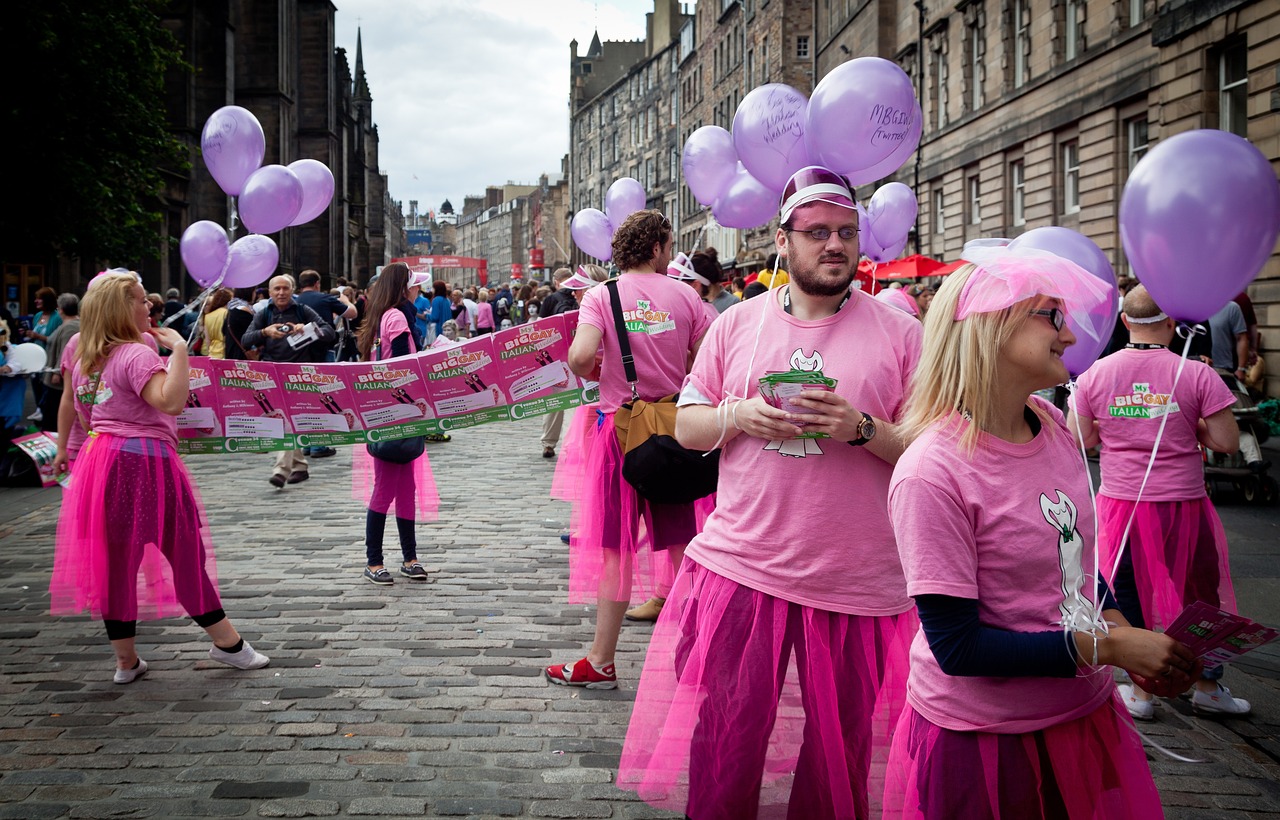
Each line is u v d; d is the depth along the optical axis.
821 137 3.12
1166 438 4.22
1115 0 20.55
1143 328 4.33
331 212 57.53
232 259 5.69
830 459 2.59
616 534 4.54
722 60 61.97
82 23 20.66
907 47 33.00
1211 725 4.29
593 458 4.67
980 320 2.05
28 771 3.69
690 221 68.56
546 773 3.70
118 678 4.58
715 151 5.53
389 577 6.30
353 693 4.48
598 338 4.59
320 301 12.06
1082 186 22.30
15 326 20.84
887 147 3.09
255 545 7.33
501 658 4.95
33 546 7.37
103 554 4.48
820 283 2.65
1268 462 9.18
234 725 4.12
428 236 168.75
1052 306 2.03
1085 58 21.72
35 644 5.16
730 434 2.67
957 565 2.00
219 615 4.70
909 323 2.72
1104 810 2.12
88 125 22.27
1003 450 2.08
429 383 6.06
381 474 6.27
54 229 22.28
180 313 4.97
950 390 2.10
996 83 26.72
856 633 2.59
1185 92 17.69
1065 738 2.06
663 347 4.61
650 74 81.50
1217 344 9.98
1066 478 2.12
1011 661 1.96
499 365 6.05
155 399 4.46
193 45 37.59
